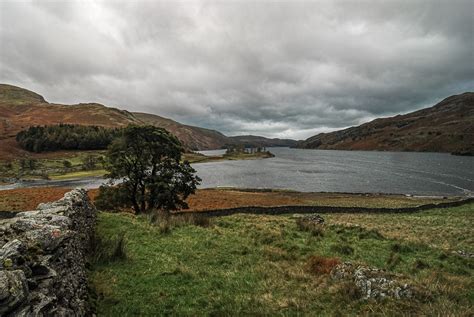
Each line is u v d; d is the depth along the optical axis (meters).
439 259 15.55
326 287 11.04
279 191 85.94
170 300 9.99
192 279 11.77
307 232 21.31
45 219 9.44
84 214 15.27
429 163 191.75
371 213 46.34
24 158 179.50
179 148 36.91
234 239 18.22
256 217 32.22
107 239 15.33
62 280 6.82
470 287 11.04
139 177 35.50
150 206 35.56
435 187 96.81
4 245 6.33
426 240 22.19
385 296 9.73
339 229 21.83
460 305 9.13
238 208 42.97
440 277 11.88
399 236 21.89
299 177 127.31
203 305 9.86
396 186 99.31
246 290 11.04
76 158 192.00
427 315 8.47
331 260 13.57
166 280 11.49
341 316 8.98
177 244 16.44
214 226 22.31
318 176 130.38
